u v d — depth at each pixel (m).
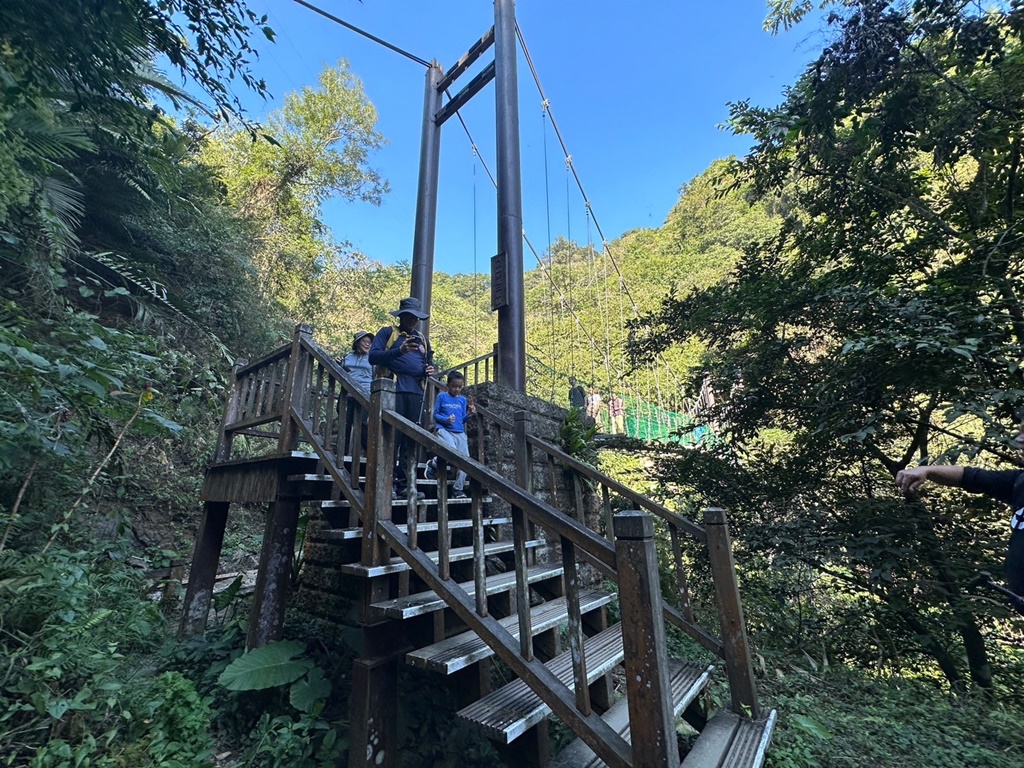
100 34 1.92
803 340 4.66
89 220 5.71
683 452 5.88
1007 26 3.45
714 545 2.41
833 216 4.84
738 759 1.73
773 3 5.27
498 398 4.04
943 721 2.85
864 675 3.84
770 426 5.34
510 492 1.63
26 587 1.92
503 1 5.95
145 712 2.02
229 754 2.19
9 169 2.76
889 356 3.53
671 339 6.10
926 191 4.61
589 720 1.38
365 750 1.86
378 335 3.41
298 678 2.40
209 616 3.73
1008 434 2.90
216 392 5.73
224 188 7.21
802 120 3.80
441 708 2.46
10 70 2.03
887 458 4.86
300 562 4.14
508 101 5.54
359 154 13.19
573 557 1.48
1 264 3.55
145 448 5.33
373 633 2.04
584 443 4.39
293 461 2.86
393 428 2.26
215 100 2.20
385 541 2.15
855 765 2.27
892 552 3.94
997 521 4.17
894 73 3.39
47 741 1.75
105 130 3.35
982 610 3.66
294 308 11.28
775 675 3.51
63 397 2.50
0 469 2.35
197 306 6.61
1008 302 3.28
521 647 1.56
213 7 1.91
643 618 1.25
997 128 3.67
